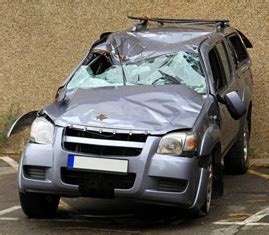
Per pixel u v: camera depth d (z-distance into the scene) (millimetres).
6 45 29609
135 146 16234
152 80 19391
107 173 16203
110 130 16438
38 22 29406
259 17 28234
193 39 20828
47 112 17453
